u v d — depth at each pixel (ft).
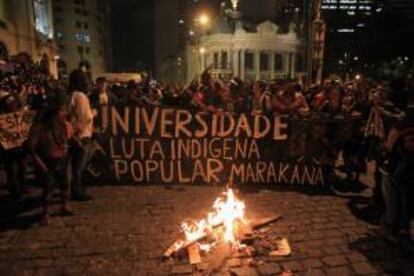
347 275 12.90
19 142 20.52
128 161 23.18
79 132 19.61
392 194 15.53
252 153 23.04
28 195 21.29
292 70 298.76
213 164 23.18
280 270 13.15
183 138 22.89
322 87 32.40
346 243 15.23
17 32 135.03
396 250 14.65
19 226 16.83
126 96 35.19
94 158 23.03
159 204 19.52
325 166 22.77
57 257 14.01
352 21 233.35
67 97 18.35
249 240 14.88
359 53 217.97
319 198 20.80
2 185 23.43
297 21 298.35
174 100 39.29
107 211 18.54
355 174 25.22
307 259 13.92
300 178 23.13
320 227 16.76
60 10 296.92
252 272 12.99
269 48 293.64
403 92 17.29
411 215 15.61
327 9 234.17
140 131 22.81
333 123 22.50
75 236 15.74
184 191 21.77
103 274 12.86
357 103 26.09
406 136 14.80
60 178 17.83
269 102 28.86
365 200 20.48
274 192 21.83
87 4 317.83
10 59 94.38
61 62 301.84
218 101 32.01
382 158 16.63
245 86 35.27
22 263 13.58
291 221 17.42
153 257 13.98
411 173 15.01
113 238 15.53
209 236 15.08
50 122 16.90
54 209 18.90
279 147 22.90
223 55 300.40
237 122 22.66
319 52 44.27
